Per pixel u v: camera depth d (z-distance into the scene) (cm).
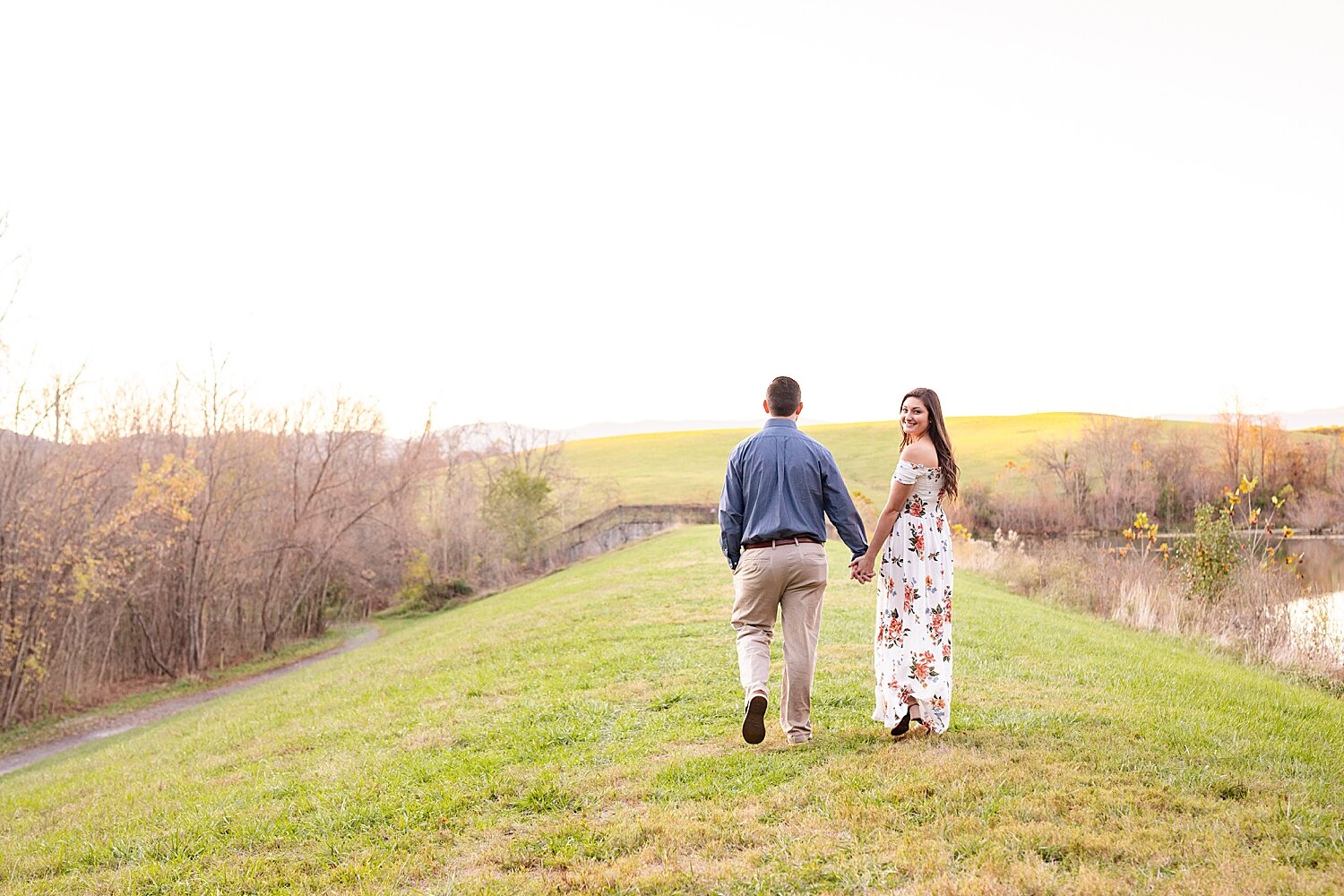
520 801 486
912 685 506
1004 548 2198
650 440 11212
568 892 366
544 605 1802
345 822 495
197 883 436
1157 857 343
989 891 321
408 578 4141
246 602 3155
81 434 2314
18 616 2038
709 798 456
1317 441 5294
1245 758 467
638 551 3353
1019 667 752
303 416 3369
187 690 2458
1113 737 501
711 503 5828
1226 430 5078
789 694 520
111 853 525
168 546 2586
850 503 507
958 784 423
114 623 2516
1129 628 1293
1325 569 2212
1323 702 698
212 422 2853
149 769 922
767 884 352
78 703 2291
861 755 487
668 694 717
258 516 3144
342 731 798
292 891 411
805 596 514
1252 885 313
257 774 684
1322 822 372
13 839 687
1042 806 397
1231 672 868
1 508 2030
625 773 512
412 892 389
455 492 4700
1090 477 5512
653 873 371
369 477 3962
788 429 515
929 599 508
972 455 7794
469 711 765
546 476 5547
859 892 338
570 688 798
